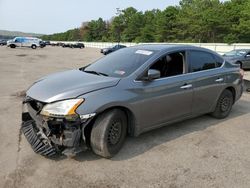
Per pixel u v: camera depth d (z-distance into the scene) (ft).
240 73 20.81
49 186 10.93
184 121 18.98
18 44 159.33
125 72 14.43
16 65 56.85
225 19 177.47
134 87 13.76
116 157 13.41
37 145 13.05
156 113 14.94
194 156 13.89
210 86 17.97
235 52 63.36
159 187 11.14
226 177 12.03
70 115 11.86
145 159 13.37
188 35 215.92
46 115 12.05
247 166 13.05
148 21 301.43
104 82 13.28
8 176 11.51
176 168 12.64
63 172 11.94
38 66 56.75
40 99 12.39
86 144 13.12
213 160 13.53
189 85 16.39
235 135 16.90
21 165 12.39
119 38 328.90
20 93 26.99
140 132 14.52
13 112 20.34
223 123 19.03
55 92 12.51
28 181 11.21
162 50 15.76
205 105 18.08
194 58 17.31
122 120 13.55
